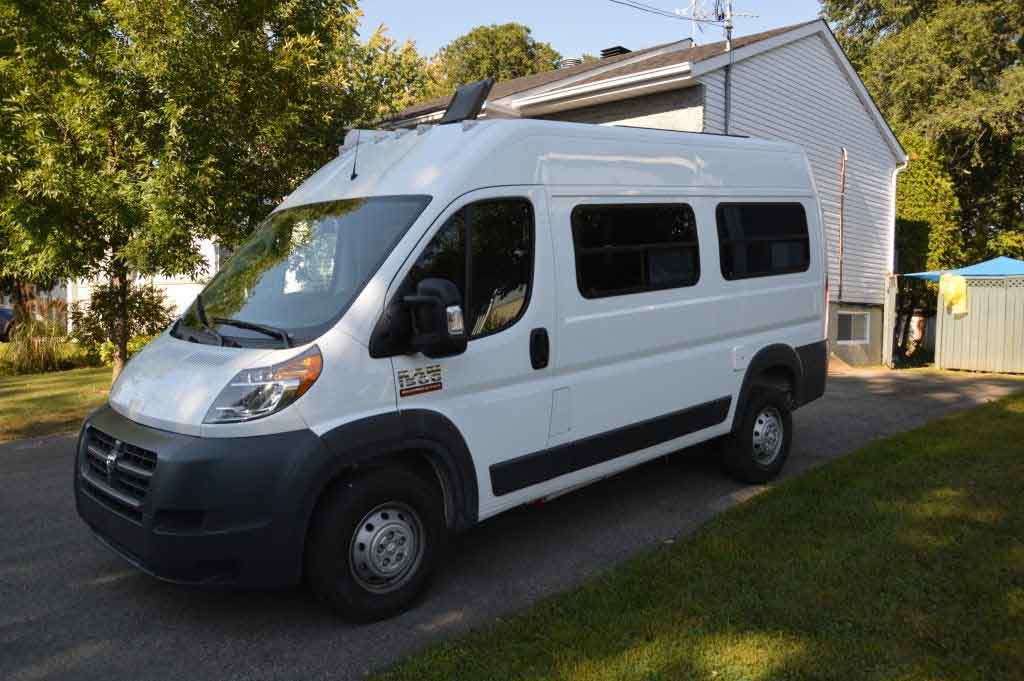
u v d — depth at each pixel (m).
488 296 4.22
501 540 4.99
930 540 4.54
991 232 25.95
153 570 3.52
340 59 10.42
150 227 8.75
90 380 12.31
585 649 3.41
